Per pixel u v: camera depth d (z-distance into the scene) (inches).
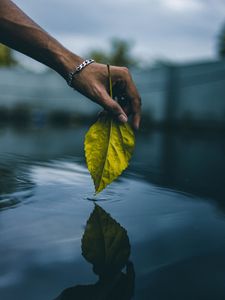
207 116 139.6
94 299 9.0
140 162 39.1
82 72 17.4
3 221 15.1
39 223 15.0
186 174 31.0
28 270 10.6
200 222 15.9
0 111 171.8
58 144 58.0
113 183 24.5
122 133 17.4
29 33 17.5
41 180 24.1
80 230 14.3
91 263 11.2
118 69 17.9
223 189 24.1
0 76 171.8
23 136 76.7
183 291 9.4
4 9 17.5
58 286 9.6
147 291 9.4
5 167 29.6
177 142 74.7
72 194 20.3
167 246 12.9
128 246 12.8
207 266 11.1
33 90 172.6
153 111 151.9
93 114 168.6
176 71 146.6
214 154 50.6
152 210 17.8
